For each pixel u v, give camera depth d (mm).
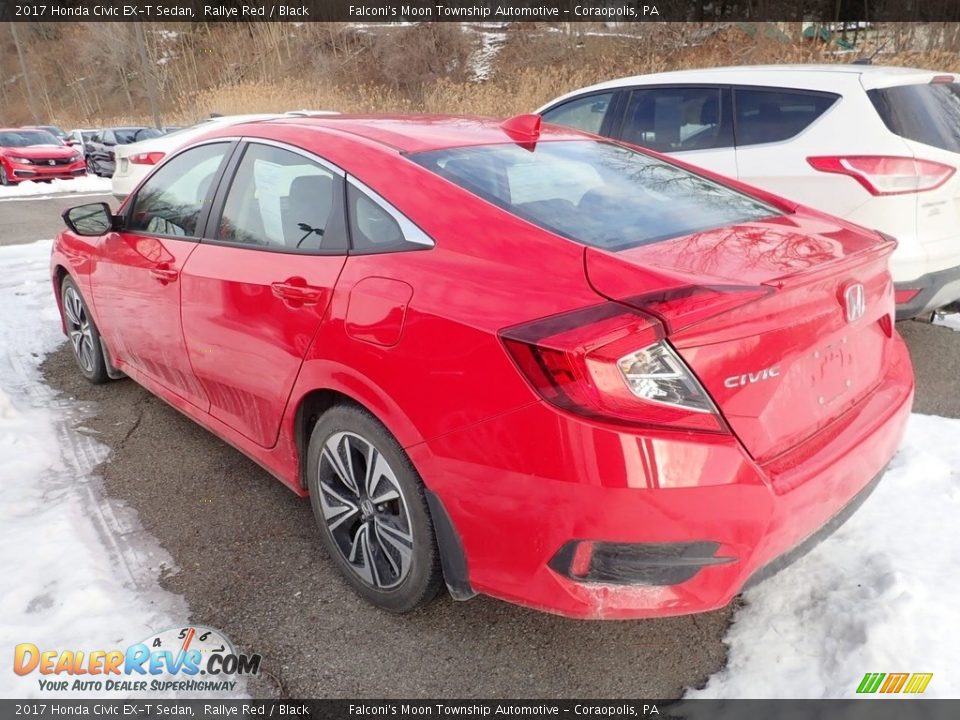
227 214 2930
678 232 2217
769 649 2199
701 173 2930
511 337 1797
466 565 2041
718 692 2072
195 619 2391
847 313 2074
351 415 2260
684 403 1726
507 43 30328
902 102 4234
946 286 4102
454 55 30625
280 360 2490
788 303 1884
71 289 4227
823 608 2316
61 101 49125
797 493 1850
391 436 2156
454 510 1994
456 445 1926
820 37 18859
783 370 1906
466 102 19250
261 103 23656
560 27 28922
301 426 2584
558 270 1921
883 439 2188
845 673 2078
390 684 2137
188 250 3035
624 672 2160
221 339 2793
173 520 2955
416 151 2479
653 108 5441
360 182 2395
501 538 1915
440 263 2092
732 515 1762
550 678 2146
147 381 3686
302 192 2582
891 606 2264
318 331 2303
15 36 48625
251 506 3051
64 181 17344
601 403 1689
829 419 2086
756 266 1955
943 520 2717
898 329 4957
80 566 2596
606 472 1693
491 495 1890
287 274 2469
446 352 1927
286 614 2416
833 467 1958
